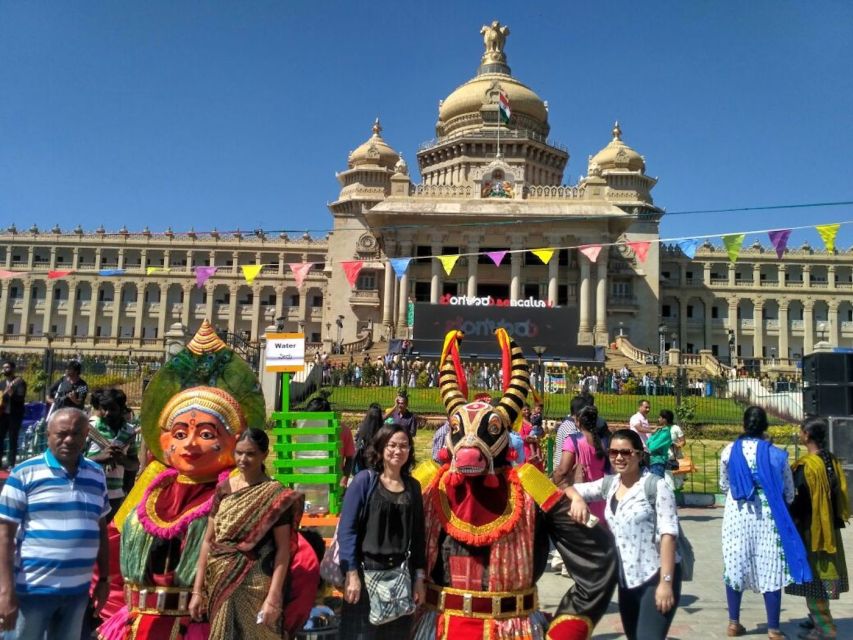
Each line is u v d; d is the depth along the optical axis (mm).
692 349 86625
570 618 5391
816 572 8008
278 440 9047
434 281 60406
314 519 8438
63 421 5734
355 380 39344
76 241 93438
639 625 6184
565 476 8992
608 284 74938
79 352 53656
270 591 5469
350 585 5367
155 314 93500
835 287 86875
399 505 5562
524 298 69000
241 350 29500
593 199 62844
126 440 9258
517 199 62812
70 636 5680
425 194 64062
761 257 87062
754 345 86625
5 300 92438
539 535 5727
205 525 6145
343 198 78188
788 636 8125
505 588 5367
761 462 7980
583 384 39156
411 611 5434
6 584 5348
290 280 92188
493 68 81625
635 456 6398
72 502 5703
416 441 25422
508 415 5824
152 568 6090
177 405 6496
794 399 31469
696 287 86438
